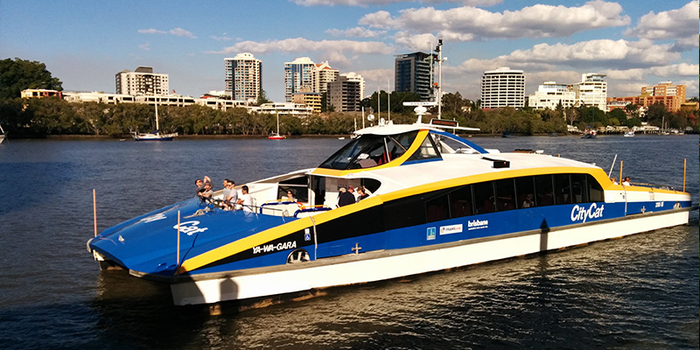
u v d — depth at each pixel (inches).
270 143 4618.6
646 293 474.3
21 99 4975.4
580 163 618.8
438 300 450.0
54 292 476.1
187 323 400.2
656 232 668.1
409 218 476.7
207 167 1968.5
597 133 7357.3
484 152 627.5
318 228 434.3
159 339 381.4
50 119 4918.8
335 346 372.2
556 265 542.6
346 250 448.8
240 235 417.4
